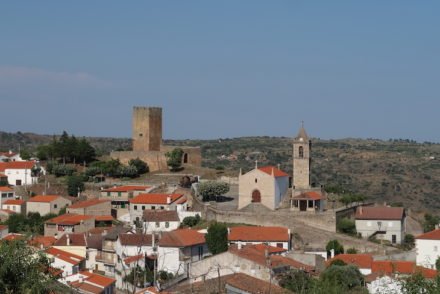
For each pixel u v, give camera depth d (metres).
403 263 131.25
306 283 107.50
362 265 132.75
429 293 67.25
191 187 199.75
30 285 56.25
